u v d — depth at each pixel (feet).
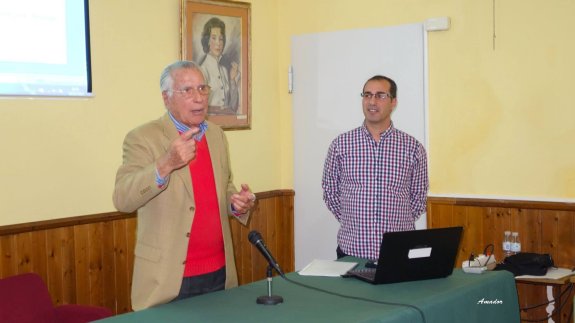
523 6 12.86
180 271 7.48
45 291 10.13
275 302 7.14
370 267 9.09
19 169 11.14
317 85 15.53
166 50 13.55
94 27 12.17
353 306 7.06
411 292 7.71
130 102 12.85
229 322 6.49
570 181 12.56
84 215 12.10
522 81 12.95
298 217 16.01
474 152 13.56
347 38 14.99
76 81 11.89
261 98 15.76
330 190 11.69
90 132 12.18
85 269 12.07
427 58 14.01
